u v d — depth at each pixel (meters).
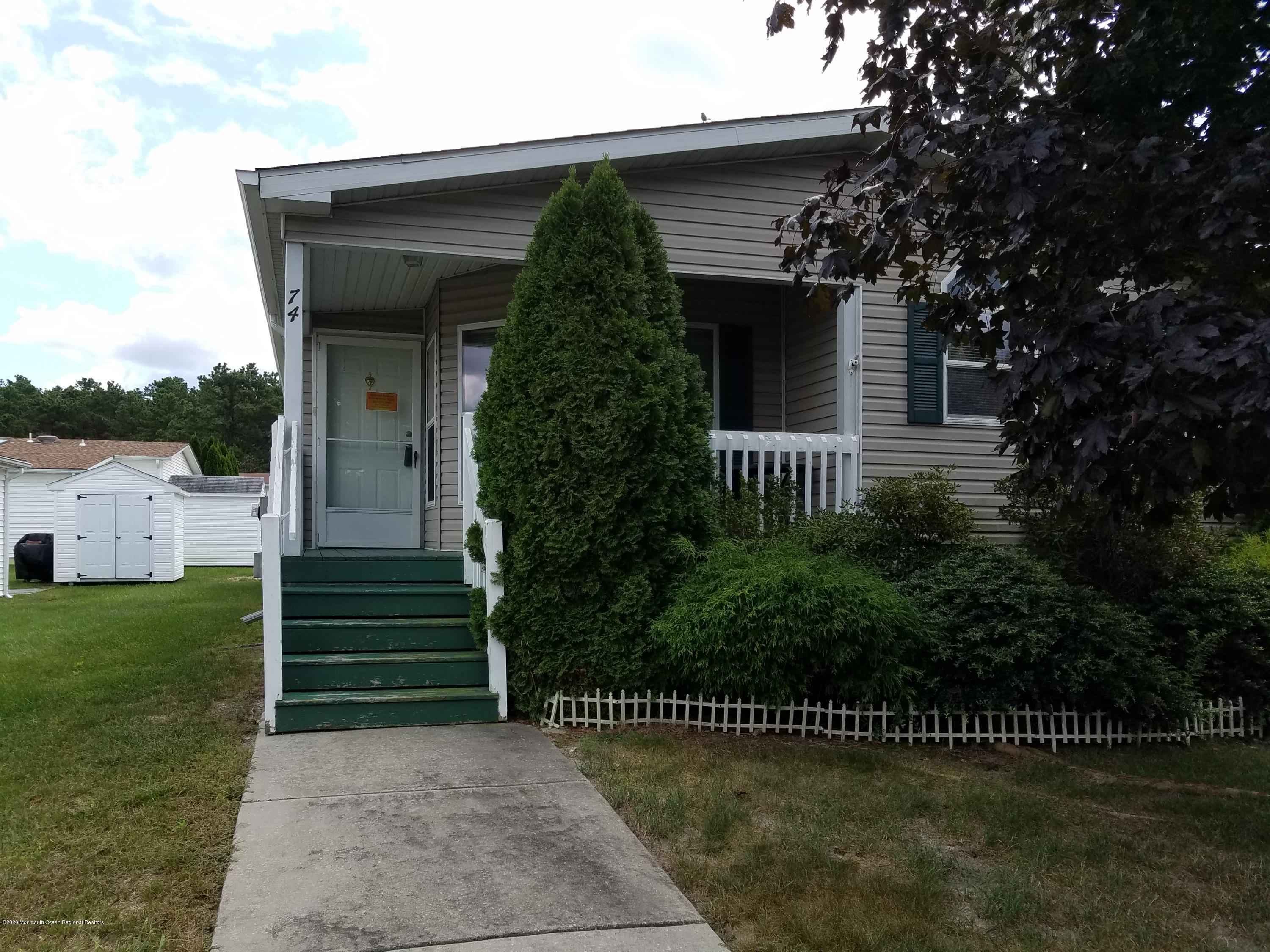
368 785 4.65
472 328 9.00
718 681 5.84
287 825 4.07
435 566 7.19
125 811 4.18
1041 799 4.88
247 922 3.17
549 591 6.05
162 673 7.19
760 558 6.24
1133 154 3.85
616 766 5.04
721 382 9.88
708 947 3.12
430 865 3.69
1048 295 4.19
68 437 62.12
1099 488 3.89
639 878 3.63
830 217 5.15
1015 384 3.90
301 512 8.76
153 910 3.26
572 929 3.19
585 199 6.37
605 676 6.03
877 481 8.37
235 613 11.70
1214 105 4.14
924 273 5.23
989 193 4.13
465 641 6.56
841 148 8.61
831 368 9.13
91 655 8.17
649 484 6.19
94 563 19.03
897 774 5.20
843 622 5.58
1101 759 5.86
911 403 8.86
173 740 5.28
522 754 5.26
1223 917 3.53
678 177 8.38
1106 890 3.71
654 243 6.67
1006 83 4.55
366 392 10.23
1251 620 6.69
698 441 6.45
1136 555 7.10
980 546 7.09
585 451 6.03
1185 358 3.21
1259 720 6.68
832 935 3.17
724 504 7.62
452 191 7.75
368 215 7.57
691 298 9.84
